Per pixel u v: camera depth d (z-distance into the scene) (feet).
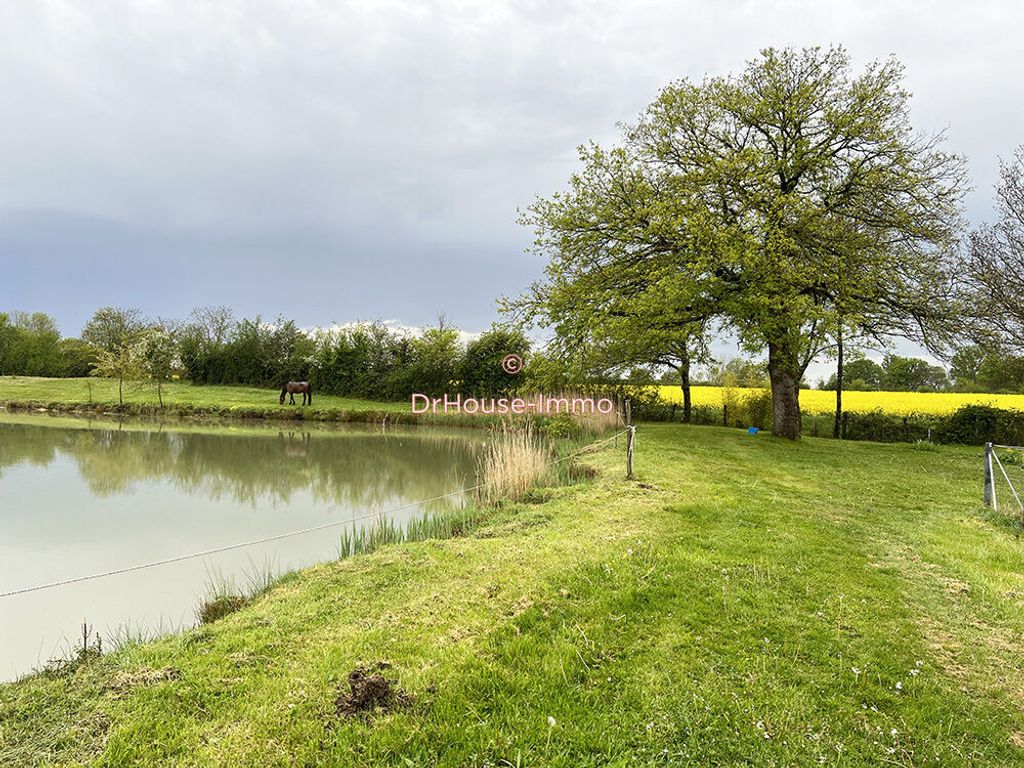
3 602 20.84
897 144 52.90
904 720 11.15
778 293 50.60
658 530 23.03
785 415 60.39
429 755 9.68
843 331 52.19
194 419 103.45
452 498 39.40
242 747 9.87
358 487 44.73
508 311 63.41
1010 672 13.14
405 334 133.18
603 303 57.26
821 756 9.99
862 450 54.54
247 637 14.29
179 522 33.37
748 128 58.49
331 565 20.79
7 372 173.68
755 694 11.71
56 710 11.18
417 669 12.27
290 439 75.92
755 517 25.90
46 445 65.21
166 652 13.61
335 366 132.77
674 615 15.19
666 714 10.94
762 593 16.87
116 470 50.42
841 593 17.28
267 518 34.55
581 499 29.63
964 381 154.20
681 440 54.08
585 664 12.57
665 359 89.35
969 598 17.30
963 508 30.01
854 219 56.13
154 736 10.34
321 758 9.57
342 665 12.55
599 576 17.46
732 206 57.36
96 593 21.83
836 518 26.86
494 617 14.89
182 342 150.61
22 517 34.06
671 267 53.42
